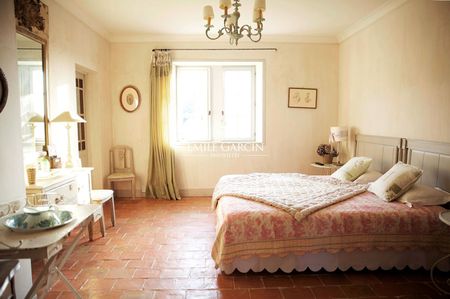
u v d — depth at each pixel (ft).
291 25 14.75
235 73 17.74
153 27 14.89
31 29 9.34
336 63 16.99
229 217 8.13
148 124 16.80
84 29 13.30
